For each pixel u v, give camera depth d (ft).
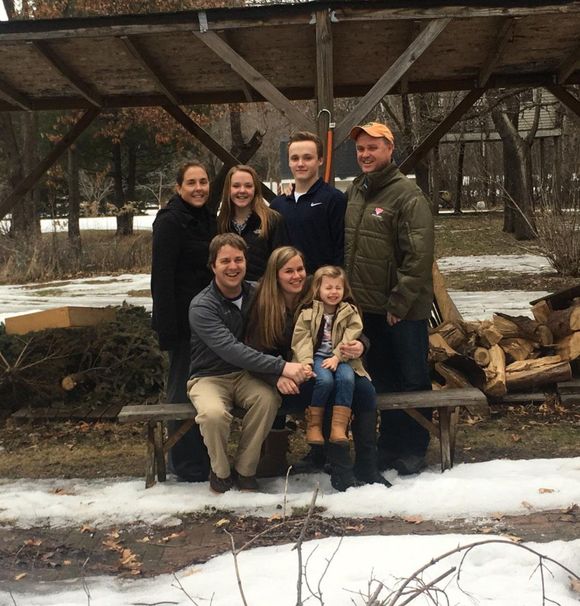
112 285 55.98
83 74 25.55
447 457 15.99
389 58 24.98
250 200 15.92
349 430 19.15
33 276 62.69
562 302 23.44
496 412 20.62
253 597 10.53
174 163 111.55
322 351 15.02
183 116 28.71
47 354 22.08
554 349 22.09
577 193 53.06
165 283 15.44
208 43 20.08
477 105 63.16
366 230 15.70
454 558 11.50
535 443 18.21
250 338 15.35
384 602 8.13
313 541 12.50
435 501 14.14
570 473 15.71
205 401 14.67
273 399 14.76
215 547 12.82
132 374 22.27
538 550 11.75
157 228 15.46
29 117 72.13
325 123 20.08
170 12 19.92
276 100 20.26
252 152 28.43
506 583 10.70
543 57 25.30
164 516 14.21
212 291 15.07
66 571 12.21
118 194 96.43
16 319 23.17
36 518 14.38
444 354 20.88
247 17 19.88
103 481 16.53
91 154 90.79
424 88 28.19
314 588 10.70
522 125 99.86
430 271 15.40
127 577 11.88
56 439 19.67
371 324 16.28
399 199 15.40
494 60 24.23
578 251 47.98
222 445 14.70
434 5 19.53
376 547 11.98
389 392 16.74
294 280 15.07
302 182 16.08
